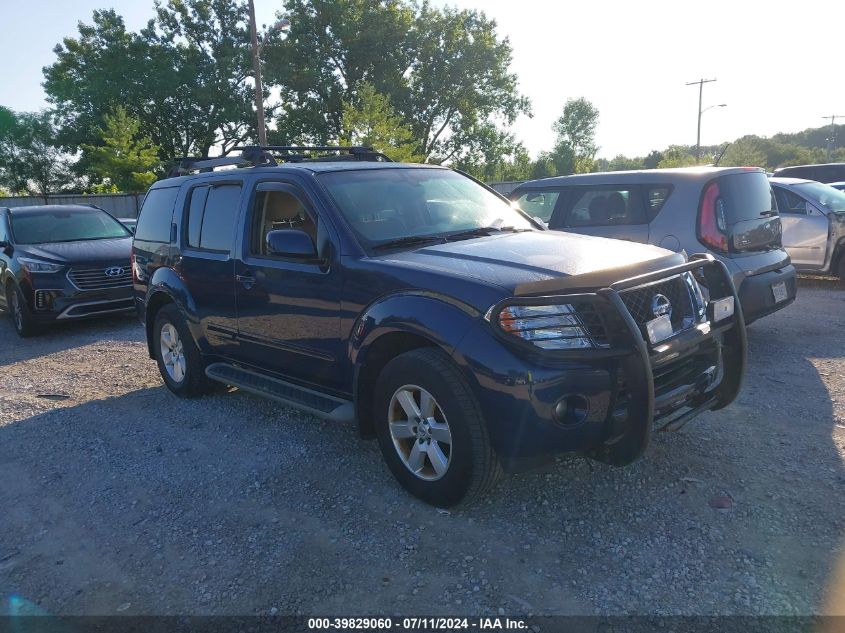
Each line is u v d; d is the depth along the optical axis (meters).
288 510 3.65
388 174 4.60
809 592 2.75
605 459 3.28
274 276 4.34
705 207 5.94
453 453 3.30
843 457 3.94
